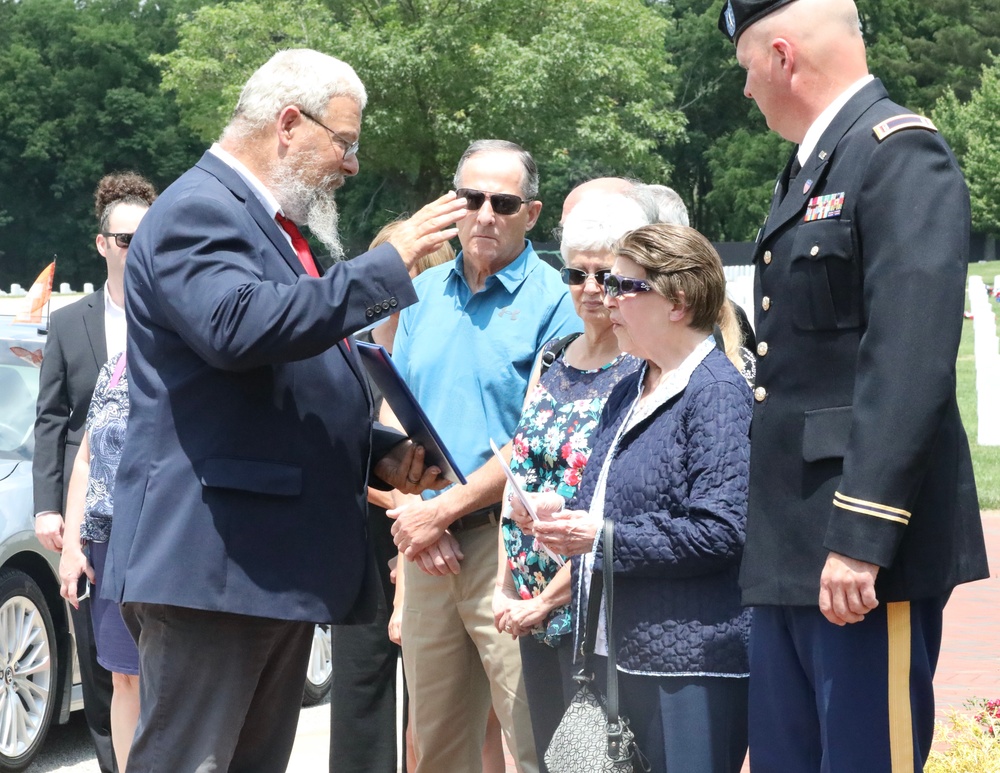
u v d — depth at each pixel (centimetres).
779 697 283
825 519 262
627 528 303
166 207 311
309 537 313
